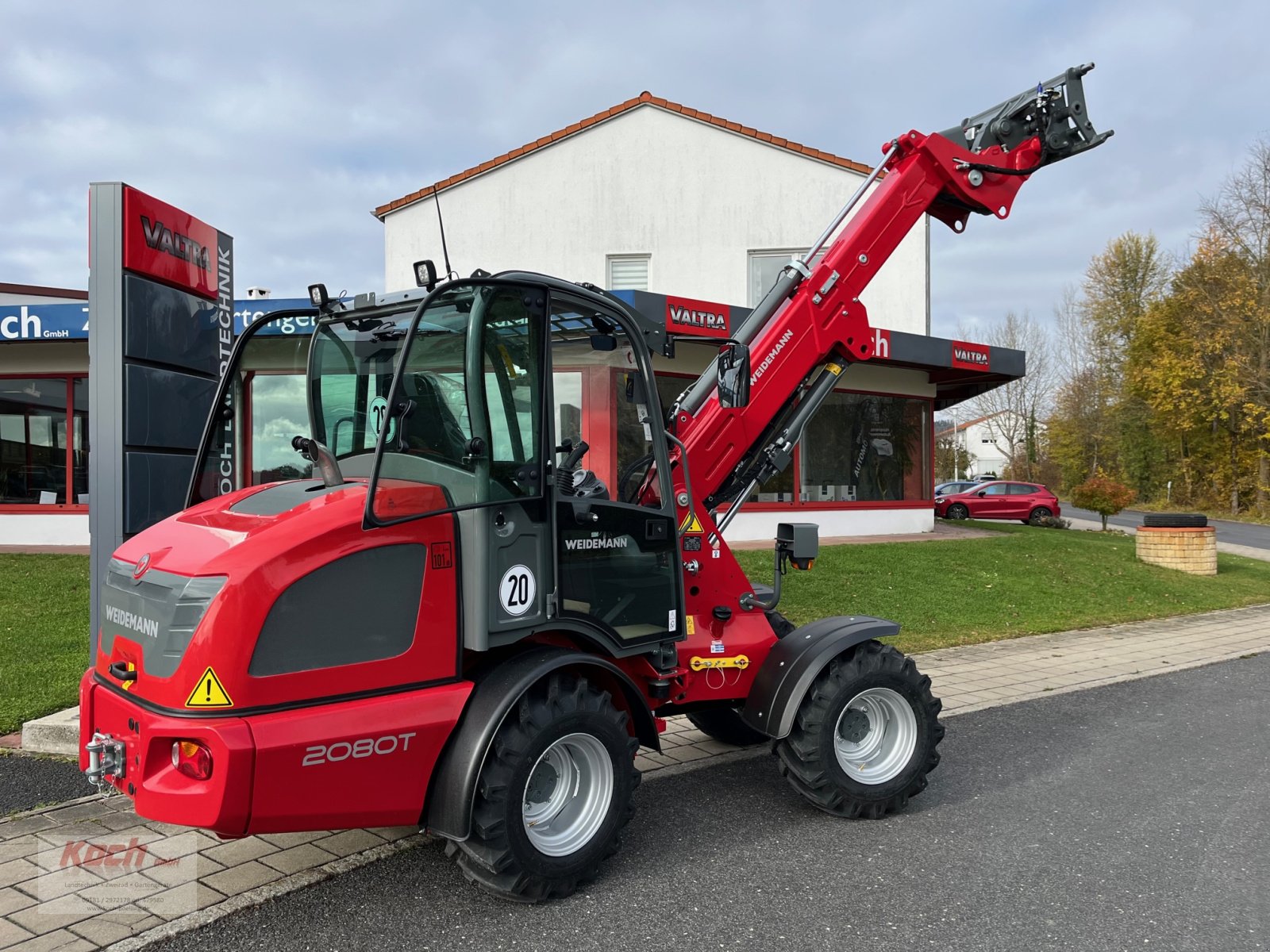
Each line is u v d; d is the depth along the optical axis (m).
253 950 3.29
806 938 3.40
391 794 3.38
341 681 3.29
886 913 3.60
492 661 3.77
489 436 3.53
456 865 4.03
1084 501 24.89
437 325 3.59
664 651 4.31
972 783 5.24
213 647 3.09
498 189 19.22
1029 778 5.32
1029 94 5.86
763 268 19.12
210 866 3.96
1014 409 60.41
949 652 9.09
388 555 3.40
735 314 15.20
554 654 3.73
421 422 3.65
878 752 4.73
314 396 4.25
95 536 5.68
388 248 19.44
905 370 18.28
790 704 4.42
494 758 3.52
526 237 19.14
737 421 4.96
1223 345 40.75
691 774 5.39
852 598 10.91
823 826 4.55
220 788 3.00
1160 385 43.50
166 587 3.28
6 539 14.54
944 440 70.00
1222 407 40.75
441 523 3.53
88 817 4.45
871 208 5.52
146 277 5.86
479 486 3.51
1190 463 45.06
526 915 3.58
